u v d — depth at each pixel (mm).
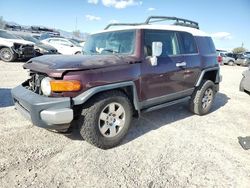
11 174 2604
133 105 3537
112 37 3906
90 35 4496
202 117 4871
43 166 2789
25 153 3043
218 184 2621
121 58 3336
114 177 2654
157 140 3633
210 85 4891
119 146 3387
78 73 2816
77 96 2834
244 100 6707
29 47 12484
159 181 2625
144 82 3518
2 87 6453
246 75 7074
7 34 12641
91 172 2727
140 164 2939
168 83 3955
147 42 3635
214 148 3443
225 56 27359
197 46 4680
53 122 2764
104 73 3012
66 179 2580
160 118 4660
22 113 3127
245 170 2910
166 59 3883
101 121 3158
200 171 2846
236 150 3420
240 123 4609
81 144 3373
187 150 3348
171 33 4133
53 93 2814
